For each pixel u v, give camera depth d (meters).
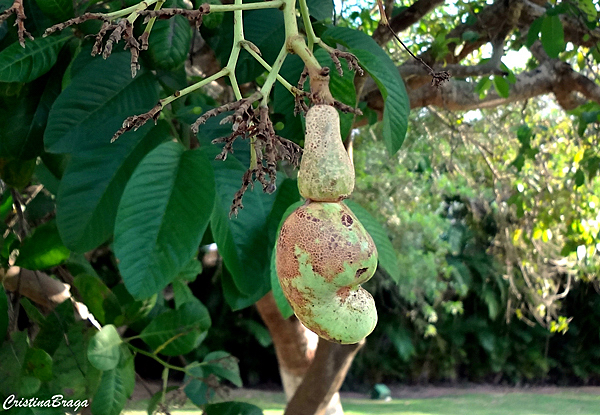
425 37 1.00
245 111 0.16
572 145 1.23
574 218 1.12
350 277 0.16
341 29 0.31
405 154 1.59
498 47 0.67
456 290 2.42
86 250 0.30
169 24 0.32
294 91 0.18
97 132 0.31
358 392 2.71
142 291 0.24
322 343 0.71
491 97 0.84
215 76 0.19
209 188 0.26
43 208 0.49
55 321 0.40
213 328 2.64
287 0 0.18
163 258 0.25
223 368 0.47
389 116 0.28
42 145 0.35
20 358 0.33
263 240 0.28
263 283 0.30
